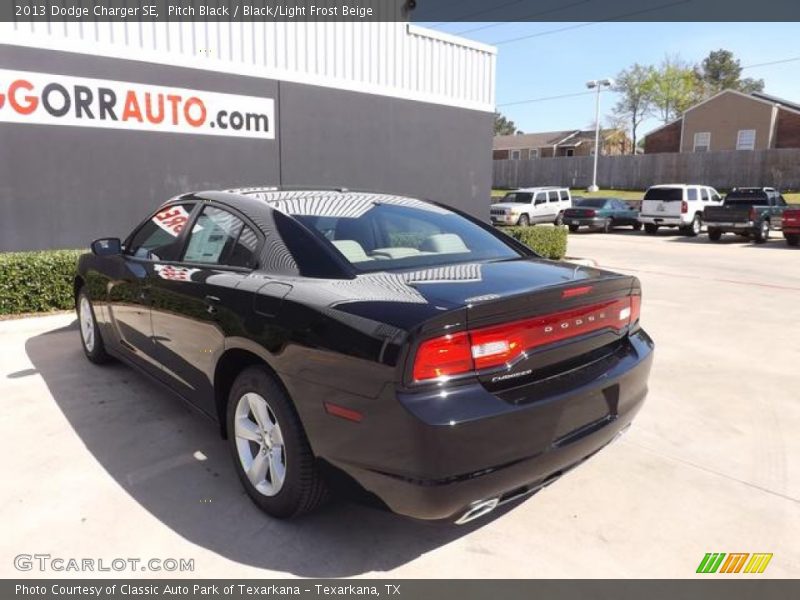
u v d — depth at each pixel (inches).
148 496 123.0
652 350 129.0
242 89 382.3
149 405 169.8
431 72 494.9
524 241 493.0
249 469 119.3
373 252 125.4
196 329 132.0
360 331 95.1
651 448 150.9
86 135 323.9
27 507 118.0
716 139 1811.0
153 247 165.0
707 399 186.7
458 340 92.8
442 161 514.6
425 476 89.9
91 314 200.4
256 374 114.1
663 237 887.7
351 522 116.1
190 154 364.8
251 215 134.6
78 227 326.6
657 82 2436.0
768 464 143.3
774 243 776.9
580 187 1732.3
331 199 145.6
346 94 438.6
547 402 98.9
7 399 172.6
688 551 109.6
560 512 121.5
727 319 304.3
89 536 109.6
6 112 297.6
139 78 338.6
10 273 258.7
